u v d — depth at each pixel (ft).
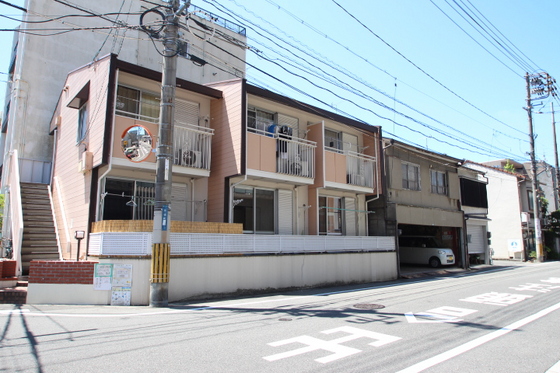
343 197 58.18
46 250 40.93
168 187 31.40
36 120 57.00
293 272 43.06
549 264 85.10
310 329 22.71
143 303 31.14
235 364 16.43
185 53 33.24
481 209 86.07
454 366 16.74
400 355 18.02
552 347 19.79
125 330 21.97
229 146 43.45
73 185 42.45
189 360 16.87
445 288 42.65
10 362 16.28
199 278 34.81
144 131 34.76
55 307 28.89
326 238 48.01
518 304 31.83
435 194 73.15
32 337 20.21
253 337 20.81
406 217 63.87
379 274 54.80
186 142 41.65
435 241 77.05
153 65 70.69
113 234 31.89
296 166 48.19
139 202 39.86
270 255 40.93
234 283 37.32
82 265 30.99
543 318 26.66
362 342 20.10
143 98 41.47
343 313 27.76
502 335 22.06
